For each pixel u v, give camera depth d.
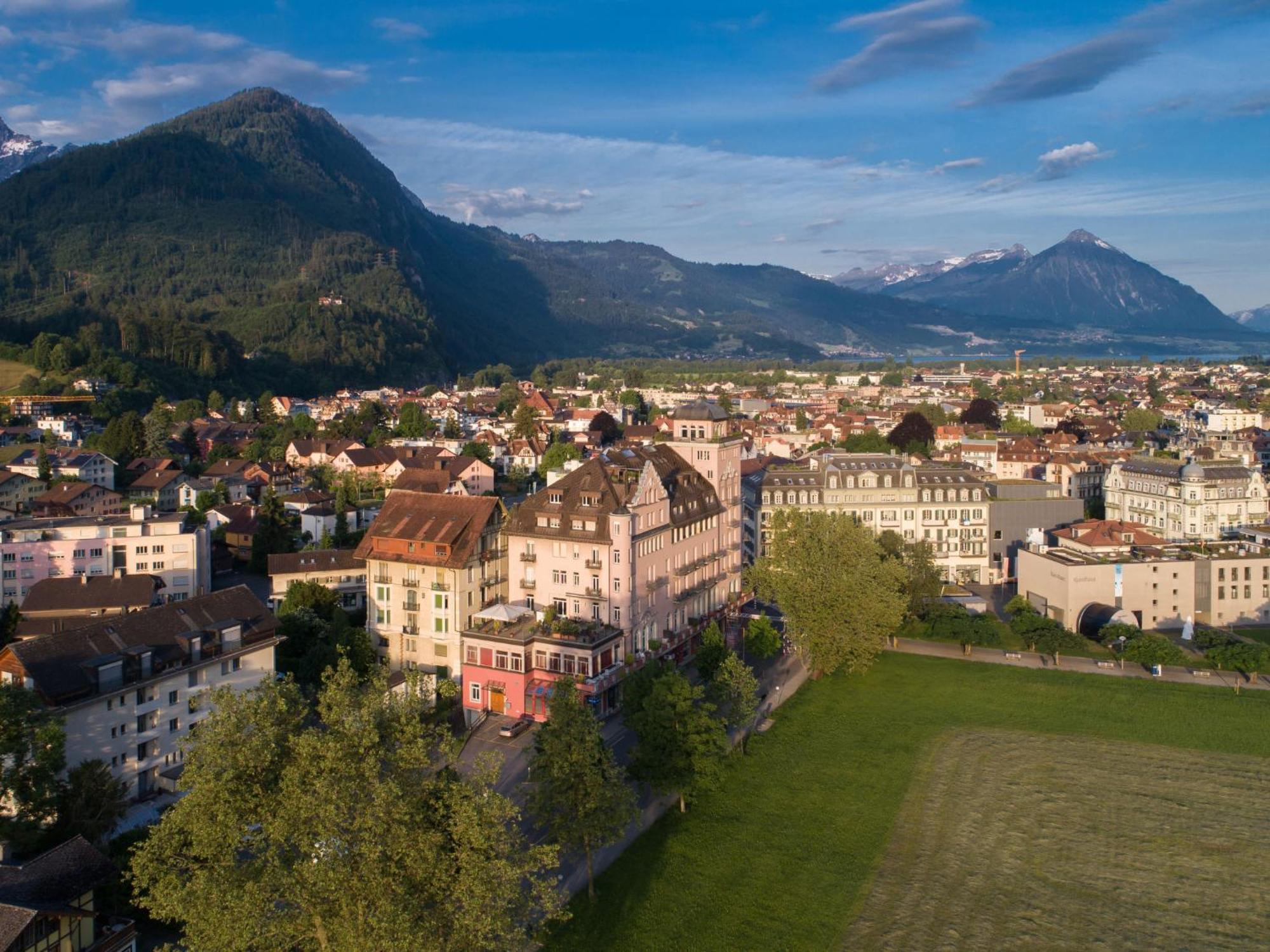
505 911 61.94
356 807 60.28
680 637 142.88
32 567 161.00
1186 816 99.19
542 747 85.88
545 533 135.50
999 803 101.88
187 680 104.75
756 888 85.44
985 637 155.00
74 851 69.00
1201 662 149.62
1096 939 78.25
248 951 57.59
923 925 80.06
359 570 171.00
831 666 138.12
